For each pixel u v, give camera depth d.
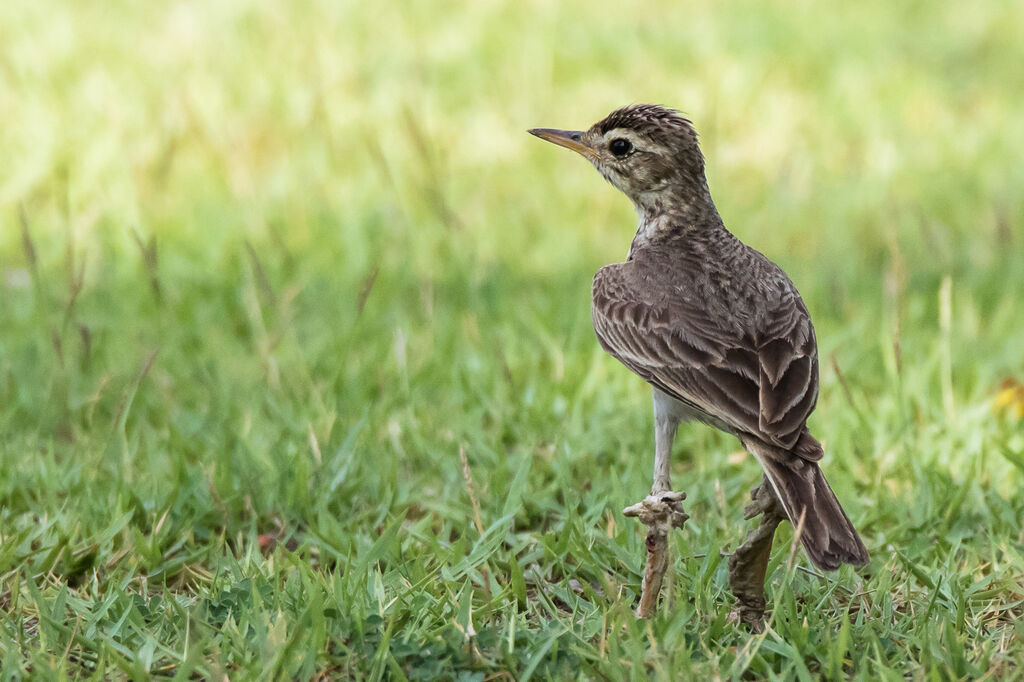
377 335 13.91
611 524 9.58
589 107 22.30
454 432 11.46
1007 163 20.47
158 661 7.90
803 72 24.89
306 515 10.06
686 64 24.91
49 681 7.45
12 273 15.48
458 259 15.95
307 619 7.95
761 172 19.97
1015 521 9.92
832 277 15.50
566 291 15.19
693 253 9.49
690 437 11.64
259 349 13.10
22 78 21.92
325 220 17.44
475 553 9.10
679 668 7.51
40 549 9.17
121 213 17.31
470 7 28.28
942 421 11.62
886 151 20.16
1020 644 8.02
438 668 7.59
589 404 12.15
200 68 23.20
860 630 8.27
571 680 7.58
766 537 8.16
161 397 12.45
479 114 21.92
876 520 10.04
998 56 26.62
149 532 9.92
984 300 15.06
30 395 12.29
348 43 25.48
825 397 12.45
